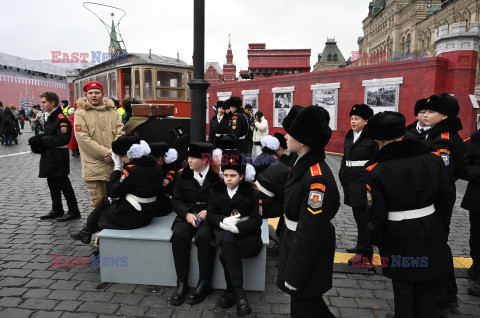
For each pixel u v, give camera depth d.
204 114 4.10
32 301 2.86
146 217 3.35
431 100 2.84
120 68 10.15
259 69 21.11
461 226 5.00
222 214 3.00
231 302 2.84
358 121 3.46
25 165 9.69
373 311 2.81
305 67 20.78
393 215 2.03
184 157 4.56
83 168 4.11
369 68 12.08
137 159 3.26
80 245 4.07
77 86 14.03
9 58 35.97
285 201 1.99
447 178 2.06
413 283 2.06
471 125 10.60
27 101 38.72
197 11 3.90
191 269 3.14
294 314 2.01
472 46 10.41
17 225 4.73
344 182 3.65
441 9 46.03
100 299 2.92
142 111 4.32
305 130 1.80
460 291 3.13
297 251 1.78
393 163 2.01
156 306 2.83
